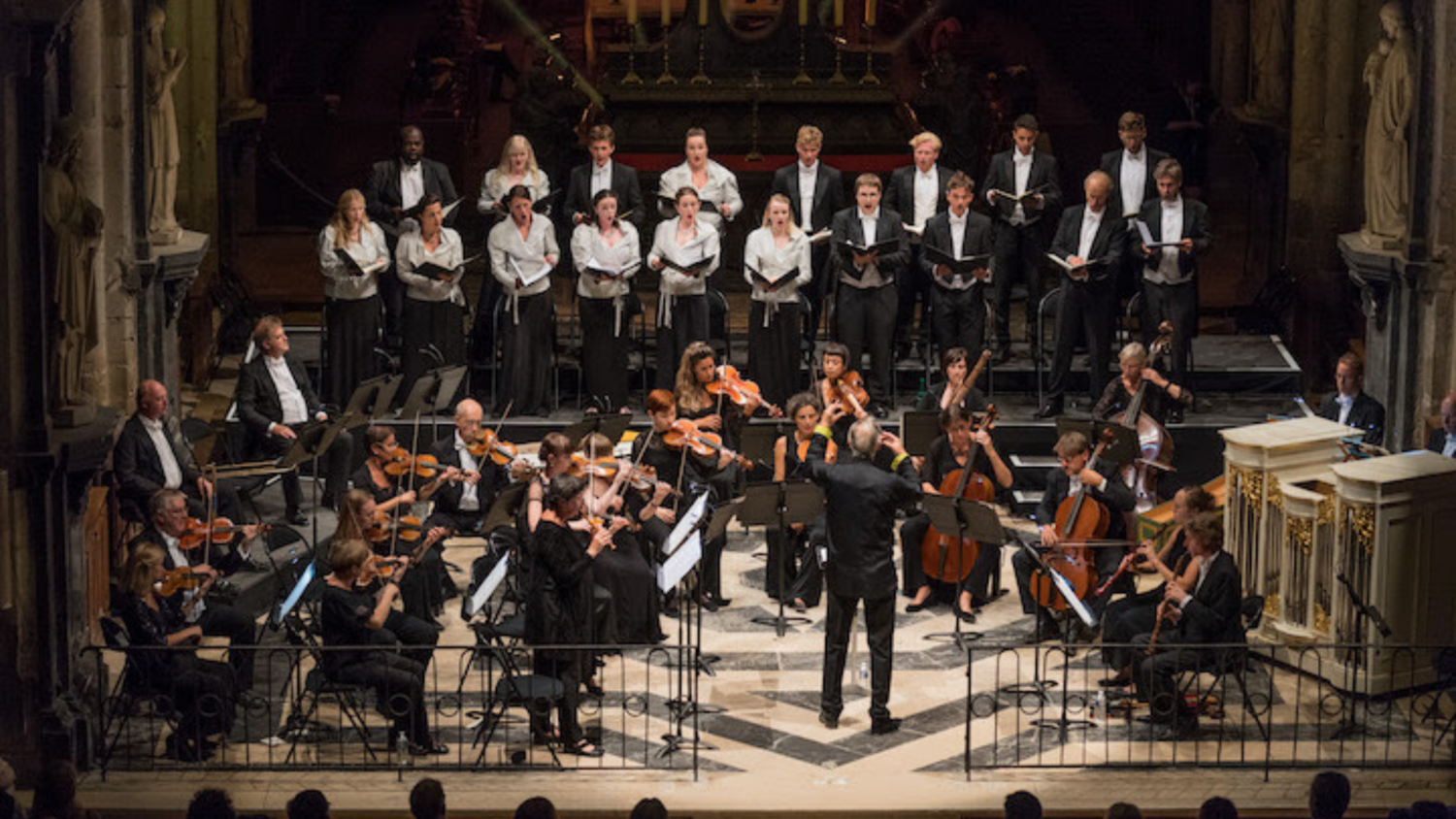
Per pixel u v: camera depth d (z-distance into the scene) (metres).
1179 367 19.75
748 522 15.08
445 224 20.33
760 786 13.87
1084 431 16.56
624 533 15.89
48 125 13.83
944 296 19.64
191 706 14.30
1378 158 18.75
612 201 19.55
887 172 23.64
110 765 14.23
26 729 14.08
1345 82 21.95
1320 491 16.06
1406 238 18.08
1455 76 17.58
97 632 15.89
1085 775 14.05
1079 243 19.56
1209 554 14.76
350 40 32.69
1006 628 16.53
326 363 20.22
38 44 13.55
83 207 14.24
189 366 21.72
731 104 23.62
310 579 14.59
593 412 19.41
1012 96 29.36
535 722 14.40
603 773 14.08
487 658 15.90
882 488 14.36
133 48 17.62
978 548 16.73
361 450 19.53
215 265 22.75
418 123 28.95
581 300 19.80
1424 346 18.12
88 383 17.42
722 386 17.73
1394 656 15.06
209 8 22.14
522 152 20.12
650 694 15.34
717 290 20.64
